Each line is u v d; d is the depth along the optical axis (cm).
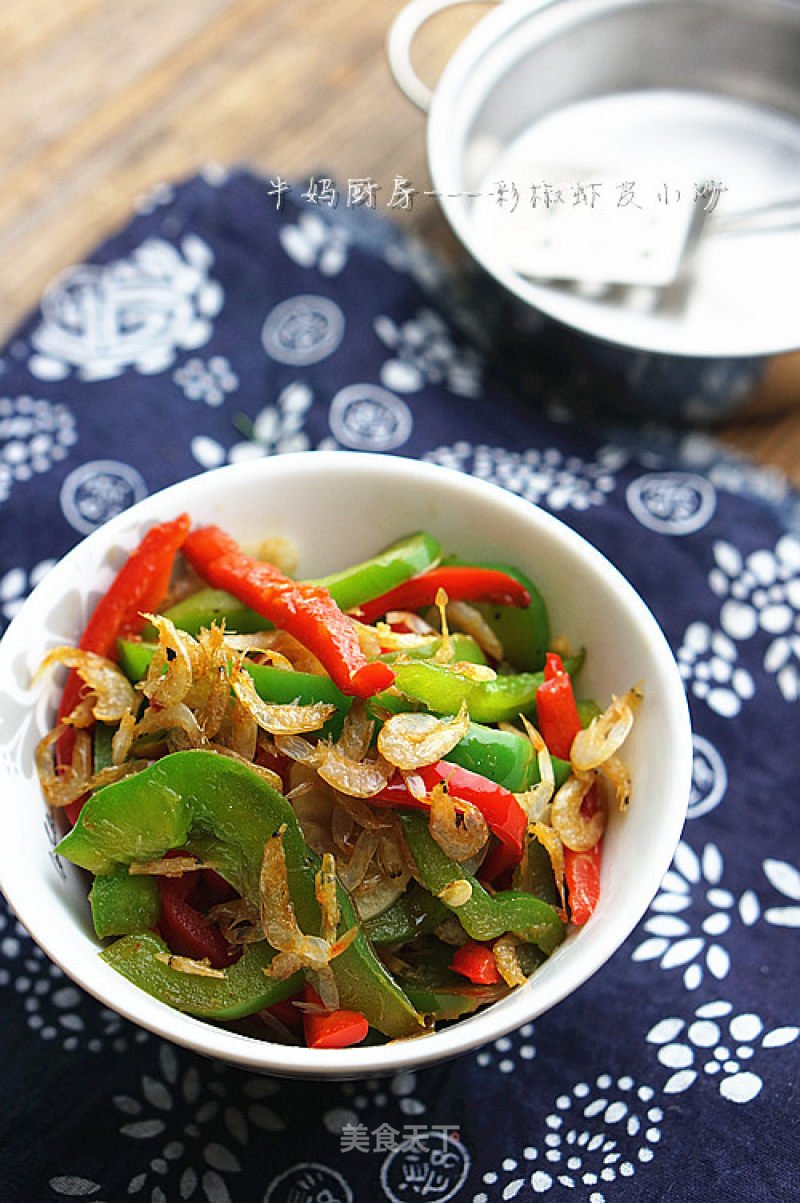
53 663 48
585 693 51
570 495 61
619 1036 52
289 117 68
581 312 62
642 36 65
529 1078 52
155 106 68
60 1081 52
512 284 59
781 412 63
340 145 68
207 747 47
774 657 58
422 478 51
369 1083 52
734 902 55
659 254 62
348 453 51
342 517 52
